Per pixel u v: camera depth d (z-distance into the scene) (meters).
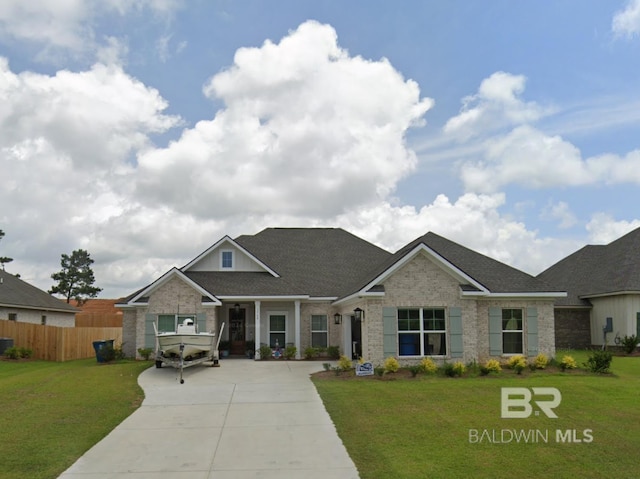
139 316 27.62
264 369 23.34
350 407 14.27
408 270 22.27
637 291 30.89
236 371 22.66
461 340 22.14
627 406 14.17
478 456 10.02
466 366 21.47
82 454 10.38
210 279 30.34
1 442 11.10
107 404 15.18
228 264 31.55
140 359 27.47
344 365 21.72
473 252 26.23
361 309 23.08
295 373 21.75
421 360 21.83
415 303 22.14
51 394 16.69
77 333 31.75
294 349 28.36
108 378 20.50
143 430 12.24
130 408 14.70
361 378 19.48
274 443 11.06
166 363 22.73
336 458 10.00
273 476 9.09
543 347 23.44
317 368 23.66
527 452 10.26
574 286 36.09
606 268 35.06
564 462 9.71
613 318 32.84
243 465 9.70
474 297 22.45
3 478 9.02
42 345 30.28
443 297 22.23
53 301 43.25
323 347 29.50
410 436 11.34
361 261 33.94
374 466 9.48
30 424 12.64
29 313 39.09
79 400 15.72
